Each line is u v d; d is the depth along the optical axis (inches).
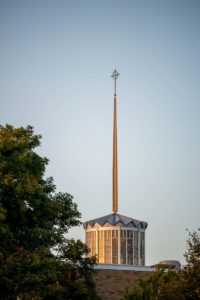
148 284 1881.2
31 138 2158.0
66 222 2234.3
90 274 2285.9
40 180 2154.3
